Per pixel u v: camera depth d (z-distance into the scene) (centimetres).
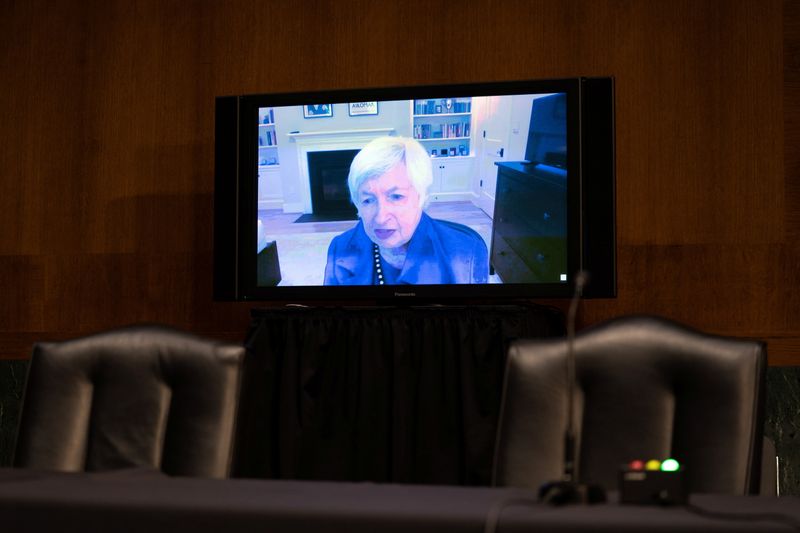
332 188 416
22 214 480
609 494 152
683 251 430
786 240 425
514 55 447
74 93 480
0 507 139
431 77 452
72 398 235
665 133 434
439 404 365
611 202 395
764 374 200
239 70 467
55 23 484
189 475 220
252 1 469
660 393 207
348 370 372
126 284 468
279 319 379
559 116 401
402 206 410
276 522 130
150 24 477
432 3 455
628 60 439
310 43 462
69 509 137
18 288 477
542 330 389
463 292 402
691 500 149
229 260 422
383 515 127
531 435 206
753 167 429
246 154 424
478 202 405
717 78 433
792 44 430
